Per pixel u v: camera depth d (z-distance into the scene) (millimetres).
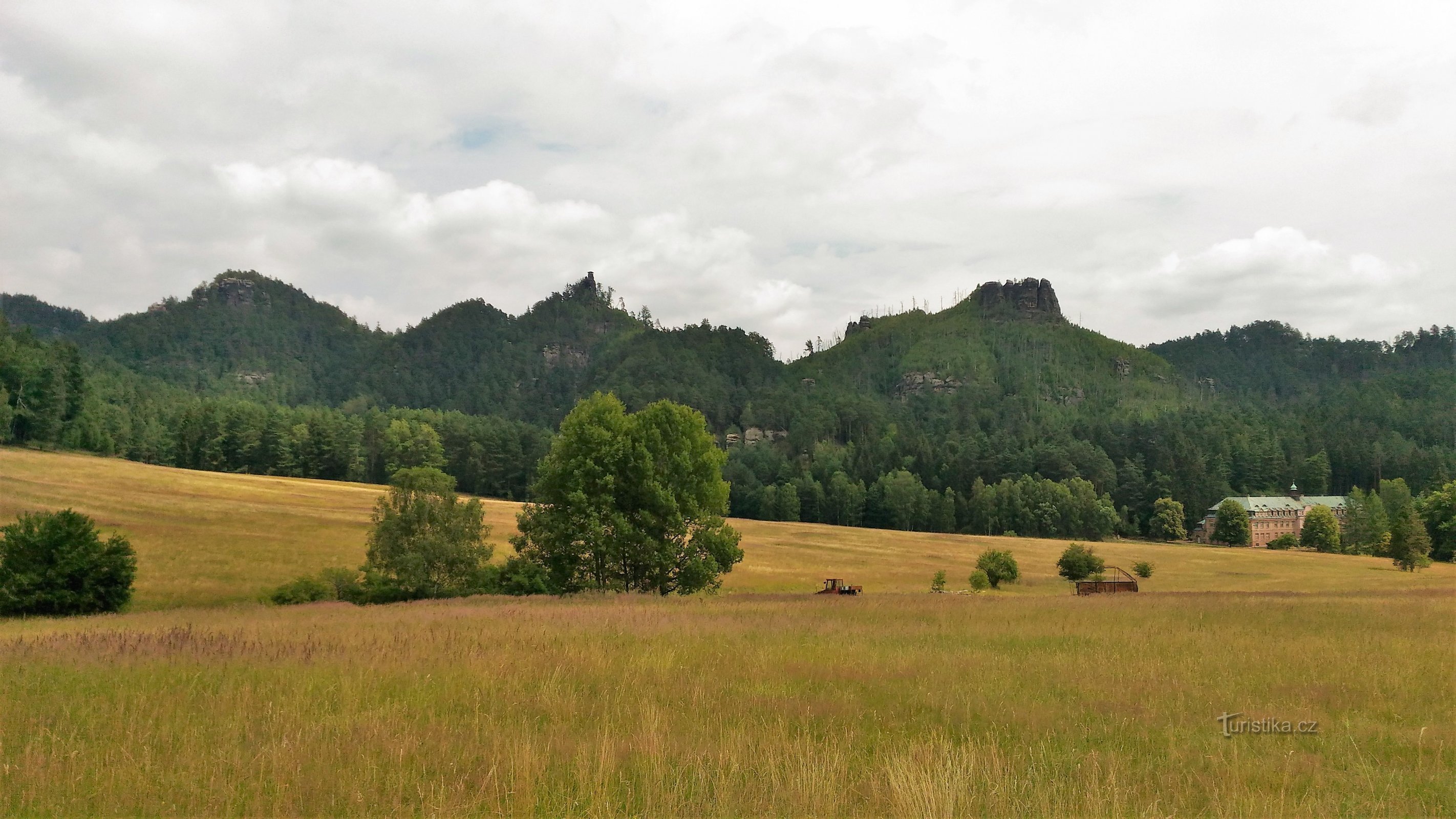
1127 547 116125
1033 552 100688
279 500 86250
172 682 12305
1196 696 12656
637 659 15000
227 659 14359
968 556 92312
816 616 25000
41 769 7703
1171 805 7789
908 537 111312
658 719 10180
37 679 12500
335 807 7148
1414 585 57469
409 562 38719
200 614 31234
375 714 10352
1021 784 8242
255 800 7215
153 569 47938
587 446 43000
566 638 17969
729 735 9594
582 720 10586
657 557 40938
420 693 11758
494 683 12367
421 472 41312
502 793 7508
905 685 13266
